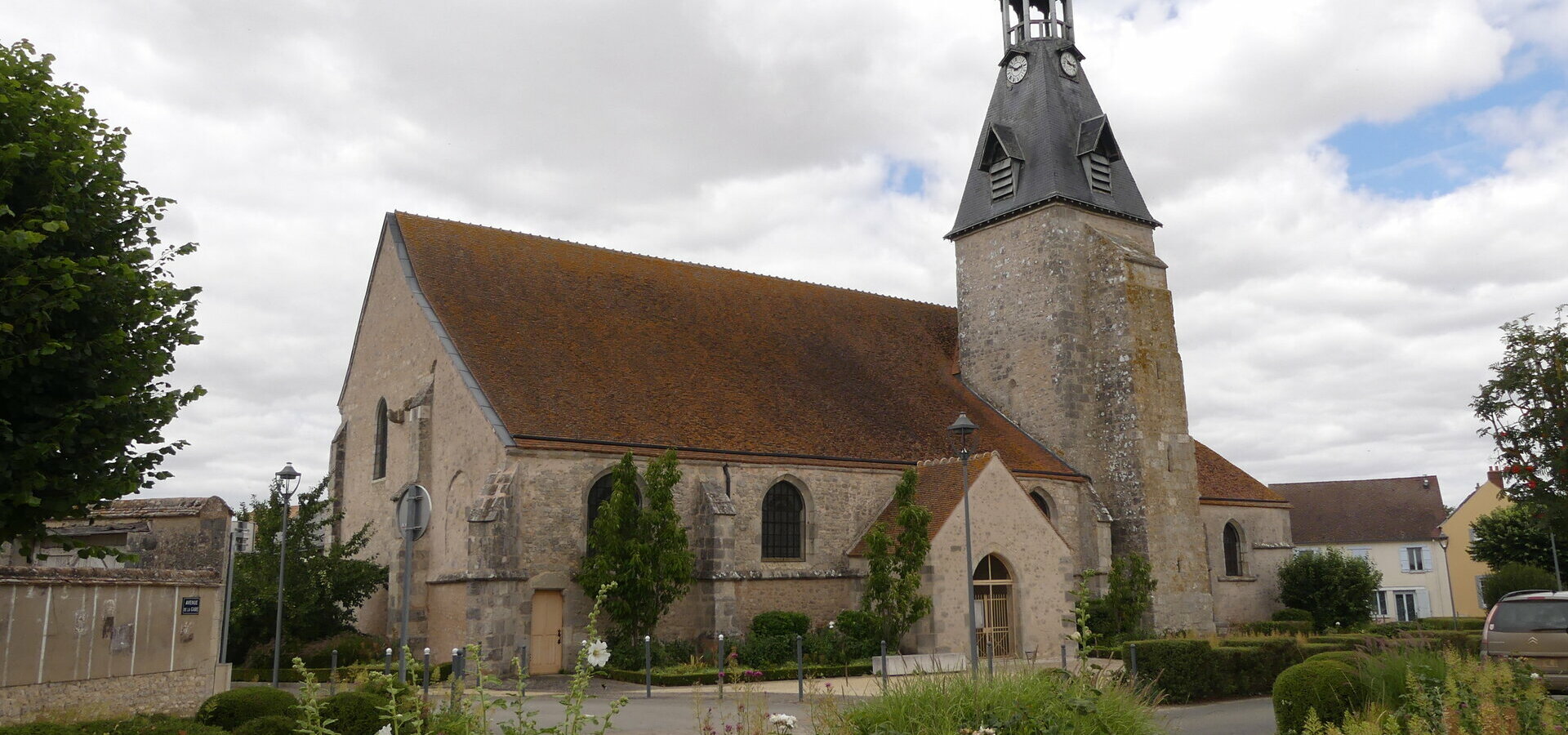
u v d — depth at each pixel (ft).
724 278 123.13
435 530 93.25
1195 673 68.85
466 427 89.97
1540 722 33.71
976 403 127.65
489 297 100.63
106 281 45.75
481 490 85.76
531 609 82.84
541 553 84.23
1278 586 141.18
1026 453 117.08
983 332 131.44
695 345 108.68
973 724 31.58
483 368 91.35
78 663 60.70
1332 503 216.13
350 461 113.80
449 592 87.10
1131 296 120.57
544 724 55.01
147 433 47.88
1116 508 117.39
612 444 89.10
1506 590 142.72
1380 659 46.93
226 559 91.50
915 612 88.79
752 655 84.99
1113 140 130.52
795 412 106.11
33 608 57.88
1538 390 72.59
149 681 66.59
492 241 108.06
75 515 46.37
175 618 69.41
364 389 112.47
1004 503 99.50
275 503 93.97
